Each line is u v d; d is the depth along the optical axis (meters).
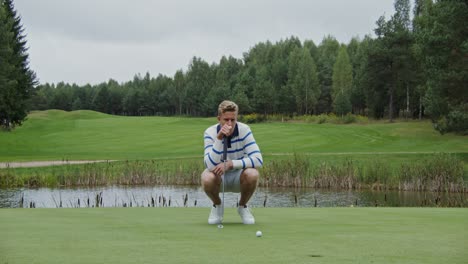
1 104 48.50
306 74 91.19
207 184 5.22
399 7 70.38
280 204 18.48
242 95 93.00
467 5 31.28
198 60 133.50
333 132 54.12
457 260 3.25
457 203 17.84
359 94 86.25
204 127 61.34
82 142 47.72
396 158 31.62
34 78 57.03
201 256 3.34
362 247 3.74
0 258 3.26
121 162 29.92
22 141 47.09
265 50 131.88
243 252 3.50
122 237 4.23
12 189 22.42
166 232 4.59
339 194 21.61
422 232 4.63
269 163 26.89
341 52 89.88
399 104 79.69
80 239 4.11
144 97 144.12
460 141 44.47
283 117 88.69
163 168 27.89
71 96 151.75
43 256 3.32
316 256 3.35
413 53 60.59
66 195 20.42
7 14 50.75
